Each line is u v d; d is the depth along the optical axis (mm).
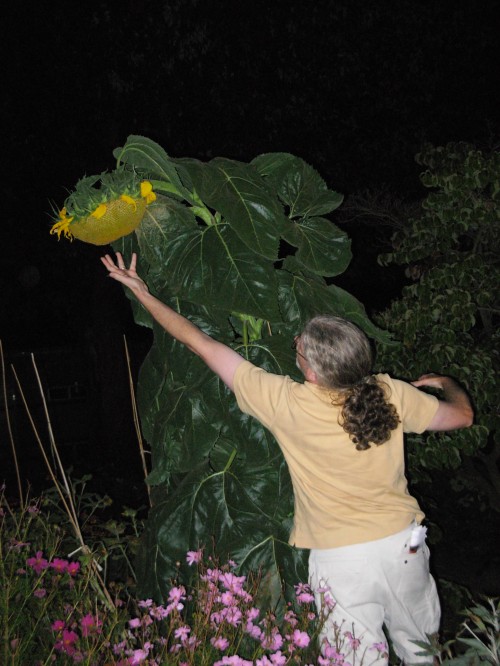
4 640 2369
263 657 2074
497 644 2123
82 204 2334
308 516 2293
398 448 2258
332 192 2889
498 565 5492
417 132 9930
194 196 2725
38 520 3479
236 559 2707
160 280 2754
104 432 9430
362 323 2908
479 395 4180
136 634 2395
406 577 2246
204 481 2771
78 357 9648
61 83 8195
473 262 4371
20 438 8781
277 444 2598
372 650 2244
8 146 8344
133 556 3766
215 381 2609
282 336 2664
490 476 5289
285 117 9023
